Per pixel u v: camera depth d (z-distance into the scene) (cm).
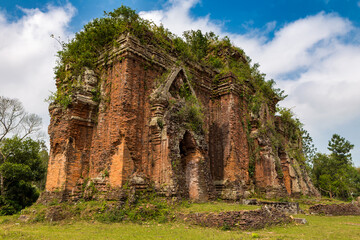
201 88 2045
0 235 877
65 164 1436
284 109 3139
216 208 1219
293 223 1199
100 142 1484
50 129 1636
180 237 863
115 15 1644
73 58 1703
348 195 4747
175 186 1370
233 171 1891
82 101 1505
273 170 2109
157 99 1529
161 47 1727
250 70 2561
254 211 1077
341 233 993
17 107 3156
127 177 1334
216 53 2458
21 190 2292
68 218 1220
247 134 2164
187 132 1662
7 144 2472
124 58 1502
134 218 1186
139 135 1458
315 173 5006
